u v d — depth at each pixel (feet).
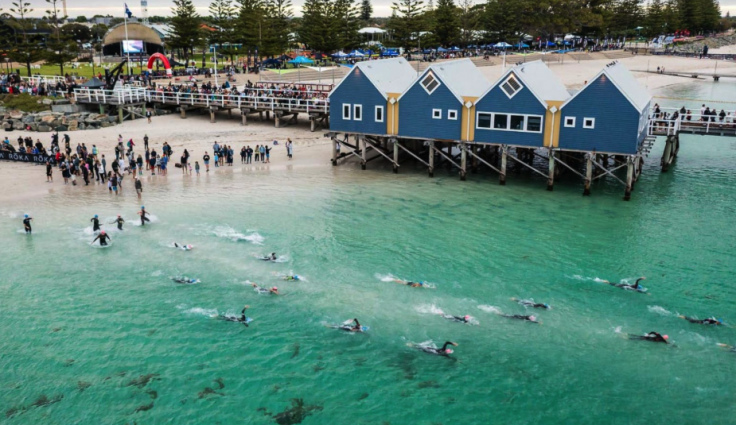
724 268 114.11
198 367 85.51
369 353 88.79
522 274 111.96
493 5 470.80
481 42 490.90
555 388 81.10
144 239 126.62
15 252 119.85
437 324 95.66
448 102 165.37
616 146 151.02
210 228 132.77
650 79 402.52
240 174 173.78
